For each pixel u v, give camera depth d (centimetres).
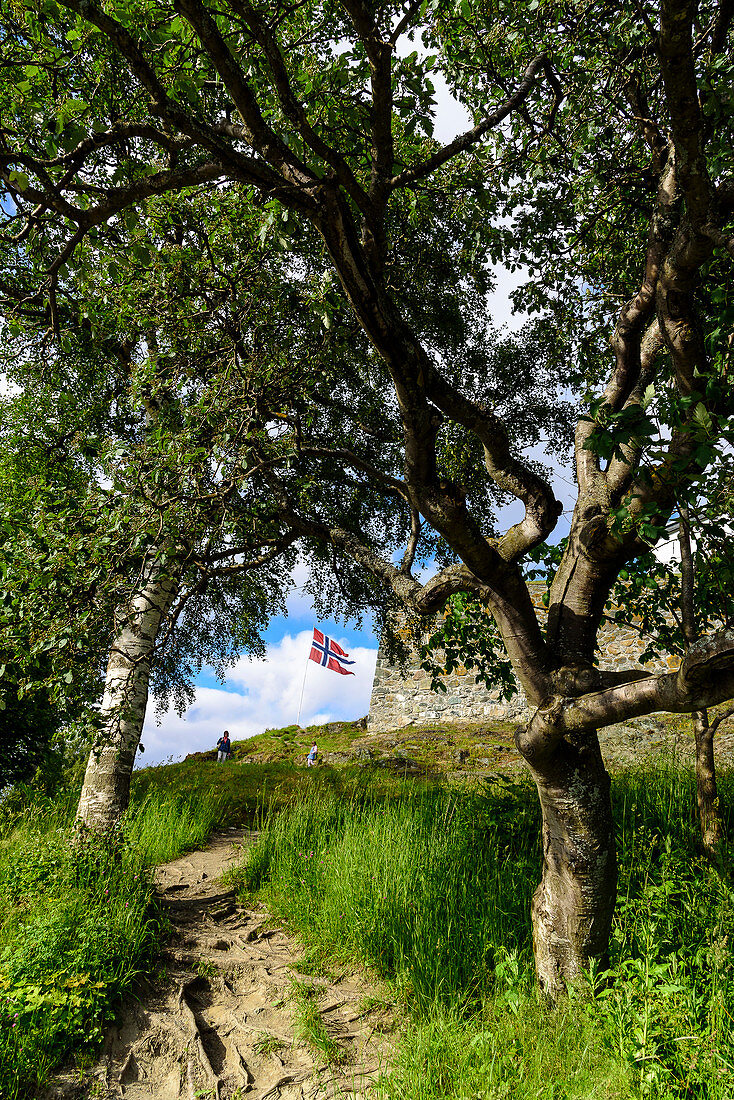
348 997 473
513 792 682
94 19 254
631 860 511
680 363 348
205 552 569
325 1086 377
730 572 412
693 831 562
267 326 622
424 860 598
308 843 753
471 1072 332
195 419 521
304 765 1451
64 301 564
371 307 318
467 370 871
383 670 1875
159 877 725
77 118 302
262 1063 411
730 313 328
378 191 326
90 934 477
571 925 407
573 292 642
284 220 324
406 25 321
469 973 446
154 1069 404
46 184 285
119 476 495
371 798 947
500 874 554
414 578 523
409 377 340
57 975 425
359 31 279
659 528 323
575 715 392
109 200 303
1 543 528
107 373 821
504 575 421
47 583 473
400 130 448
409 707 1805
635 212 581
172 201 543
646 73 463
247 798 1116
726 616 526
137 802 977
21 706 1152
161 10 314
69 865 579
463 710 1738
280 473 766
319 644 2111
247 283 574
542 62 467
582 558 454
